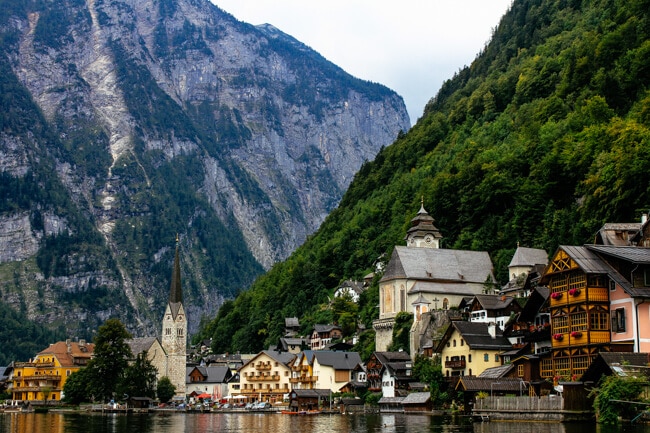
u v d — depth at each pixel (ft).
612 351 355.77
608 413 318.45
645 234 417.49
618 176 572.92
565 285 378.12
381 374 609.01
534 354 435.12
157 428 438.40
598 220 585.63
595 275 364.58
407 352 651.25
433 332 615.16
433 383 526.98
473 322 531.09
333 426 421.59
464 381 457.68
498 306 563.07
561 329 380.17
